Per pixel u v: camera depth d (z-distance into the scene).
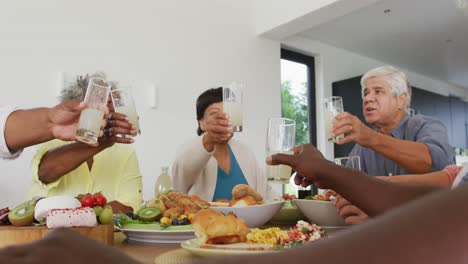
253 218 0.92
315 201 0.99
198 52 3.06
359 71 4.46
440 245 0.12
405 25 3.69
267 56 3.53
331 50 4.18
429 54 4.50
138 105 2.69
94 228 0.75
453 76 5.42
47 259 0.15
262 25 3.43
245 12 3.42
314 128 4.00
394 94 1.88
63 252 0.16
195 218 0.69
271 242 0.67
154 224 0.84
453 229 0.12
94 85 1.04
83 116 1.03
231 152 1.94
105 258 0.17
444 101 4.93
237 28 3.34
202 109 1.80
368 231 0.13
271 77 3.54
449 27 3.73
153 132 2.74
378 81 1.89
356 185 0.58
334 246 0.13
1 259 0.15
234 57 3.29
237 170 1.90
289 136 1.19
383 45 4.21
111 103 1.40
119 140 1.29
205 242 0.66
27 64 2.28
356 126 1.46
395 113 1.89
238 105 1.51
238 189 1.05
